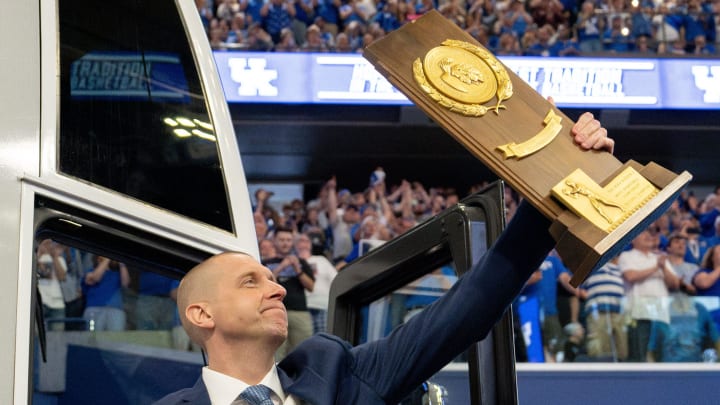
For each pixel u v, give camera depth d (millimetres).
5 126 2018
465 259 2627
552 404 7082
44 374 2826
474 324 1980
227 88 10680
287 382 1972
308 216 9391
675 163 12289
